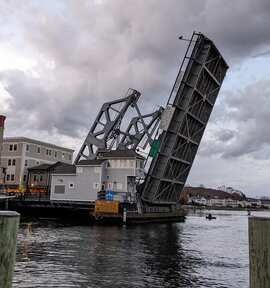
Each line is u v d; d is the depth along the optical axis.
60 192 54.75
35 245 22.70
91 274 15.11
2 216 2.73
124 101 57.91
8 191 58.66
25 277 13.84
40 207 52.91
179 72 43.34
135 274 15.51
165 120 44.38
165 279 14.87
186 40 42.78
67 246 22.81
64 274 14.80
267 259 3.02
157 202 49.94
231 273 16.48
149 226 43.38
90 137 58.28
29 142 69.56
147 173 47.62
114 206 44.06
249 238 3.19
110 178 52.41
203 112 47.53
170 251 22.59
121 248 22.83
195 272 16.45
